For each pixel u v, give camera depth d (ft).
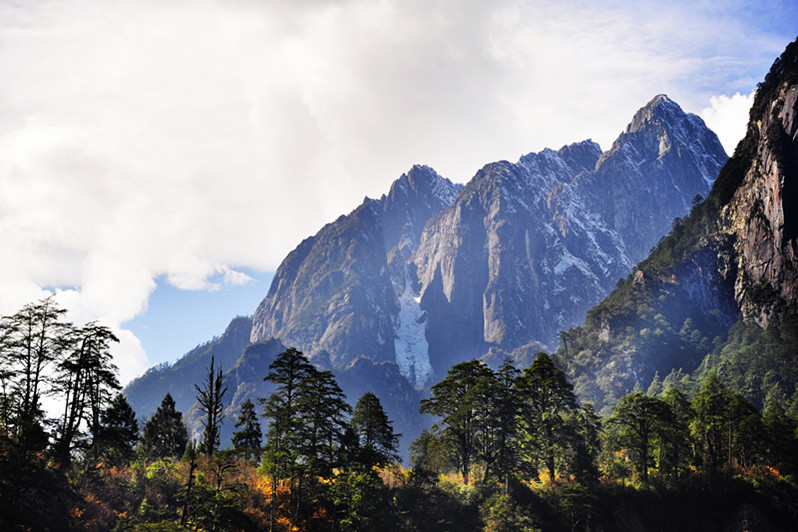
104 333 223.30
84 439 222.89
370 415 281.95
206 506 201.46
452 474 313.32
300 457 239.71
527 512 271.49
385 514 250.98
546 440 297.94
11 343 196.03
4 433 179.93
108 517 208.64
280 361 244.22
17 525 173.27
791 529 309.42
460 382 304.09
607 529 284.82
